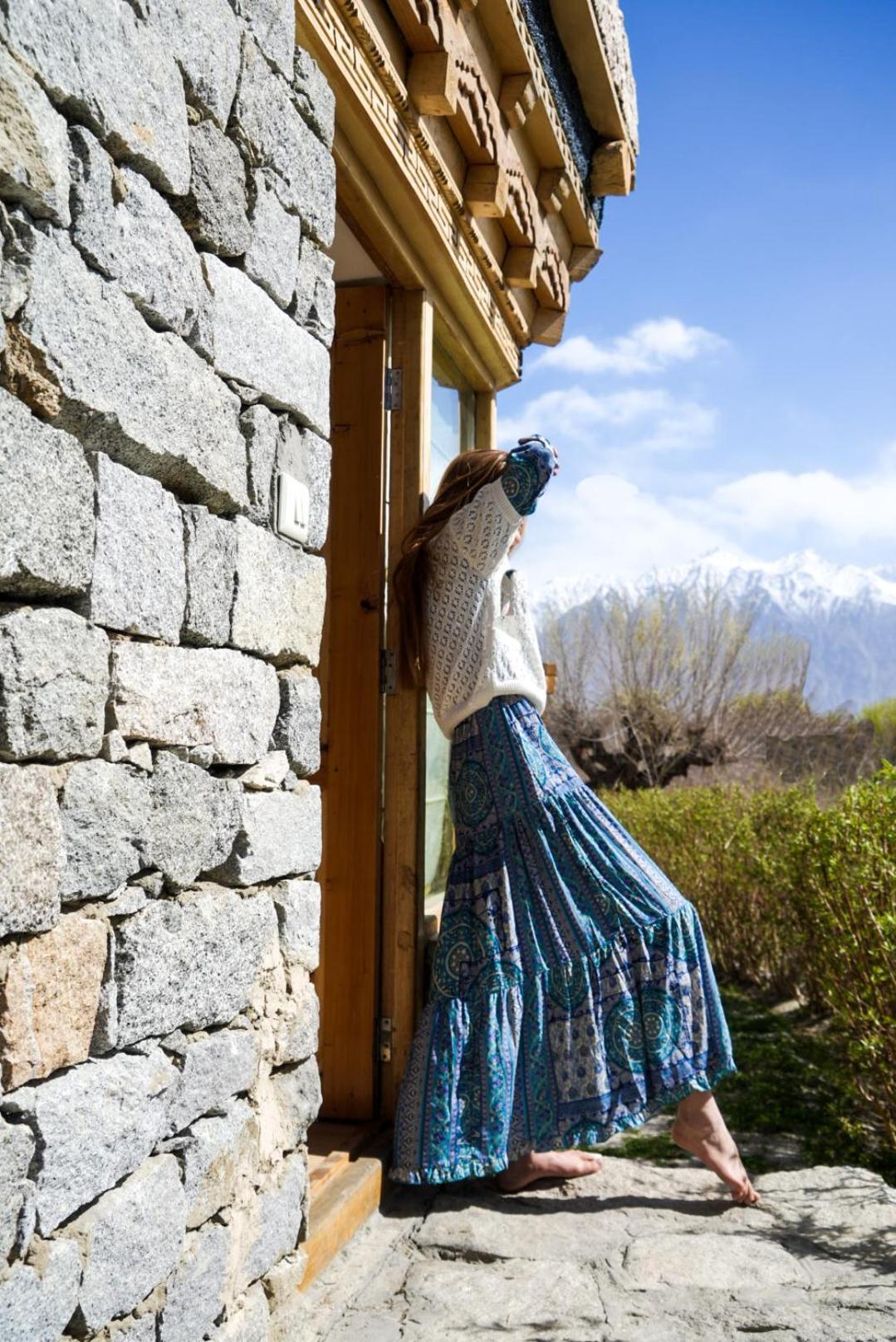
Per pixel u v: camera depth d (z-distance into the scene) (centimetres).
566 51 427
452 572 314
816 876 439
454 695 313
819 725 2038
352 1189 273
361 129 267
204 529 171
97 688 143
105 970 146
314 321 217
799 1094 419
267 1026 194
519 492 307
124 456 152
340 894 331
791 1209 295
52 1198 132
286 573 200
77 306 138
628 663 1903
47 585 134
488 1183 314
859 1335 226
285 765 203
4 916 124
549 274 456
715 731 1878
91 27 140
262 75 192
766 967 615
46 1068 133
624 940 297
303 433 211
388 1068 328
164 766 160
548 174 430
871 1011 352
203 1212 169
